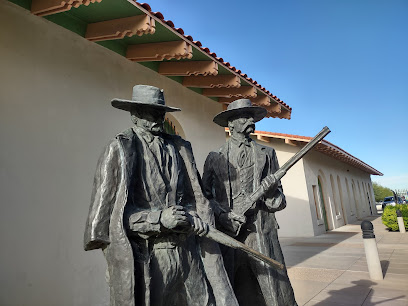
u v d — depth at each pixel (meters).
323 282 5.62
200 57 5.29
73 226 4.07
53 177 3.94
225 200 2.69
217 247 2.05
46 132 3.94
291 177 13.02
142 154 1.89
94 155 4.48
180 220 1.67
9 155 3.54
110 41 4.98
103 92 4.77
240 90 6.52
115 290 1.57
